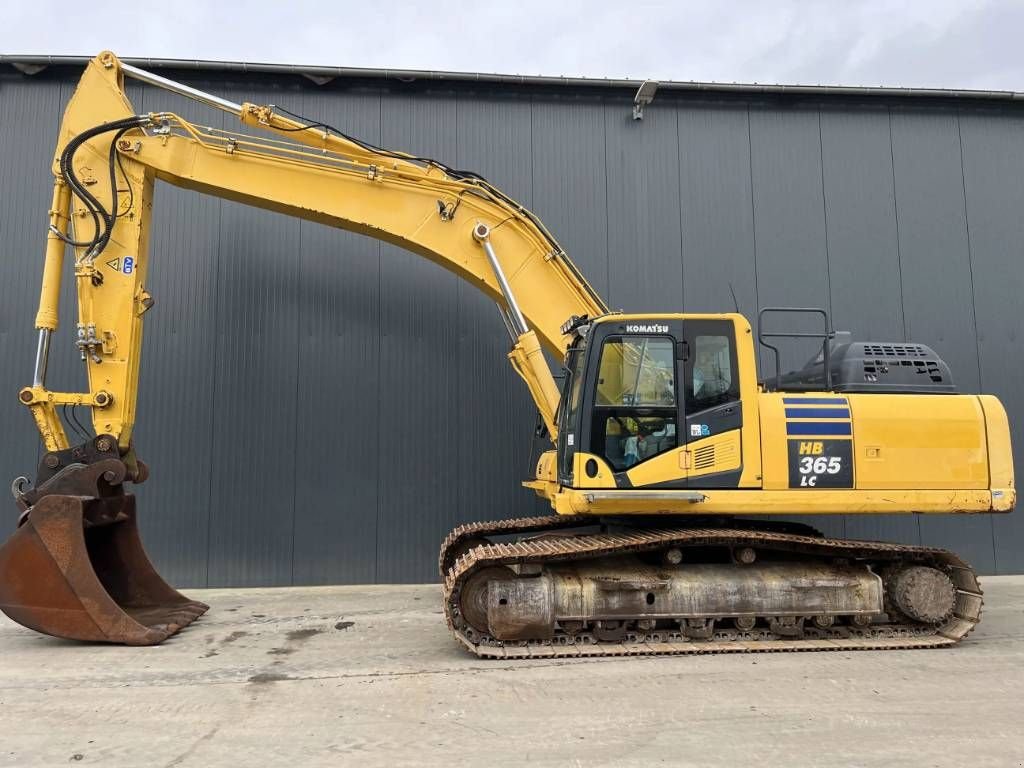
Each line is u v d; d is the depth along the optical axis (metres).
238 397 8.45
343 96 8.98
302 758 3.56
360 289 8.70
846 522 8.85
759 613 5.62
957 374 9.18
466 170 9.00
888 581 5.90
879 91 9.27
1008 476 5.84
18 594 5.77
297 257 8.65
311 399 8.54
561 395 6.38
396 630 6.27
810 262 9.22
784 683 4.70
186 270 8.52
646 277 9.06
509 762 3.50
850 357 6.27
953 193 9.41
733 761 3.51
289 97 8.94
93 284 6.40
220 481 8.35
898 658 5.31
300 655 5.48
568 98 9.18
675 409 5.76
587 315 6.95
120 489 6.65
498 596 5.46
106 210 6.54
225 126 8.82
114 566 6.90
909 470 5.77
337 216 6.93
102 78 6.66
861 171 9.37
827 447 5.76
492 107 9.10
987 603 7.36
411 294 8.75
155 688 4.68
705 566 5.84
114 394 6.35
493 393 8.74
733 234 9.18
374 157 6.99
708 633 5.62
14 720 4.12
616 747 3.68
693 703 4.32
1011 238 9.38
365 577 8.43
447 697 4.45
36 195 8.57
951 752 3.62
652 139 9.23
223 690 4.63
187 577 8.25
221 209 8.60
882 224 9.31
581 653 5.32
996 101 9.46
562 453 6.12
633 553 6.04
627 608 5.53
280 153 7.21
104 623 5.76
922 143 9.45
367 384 8.62
